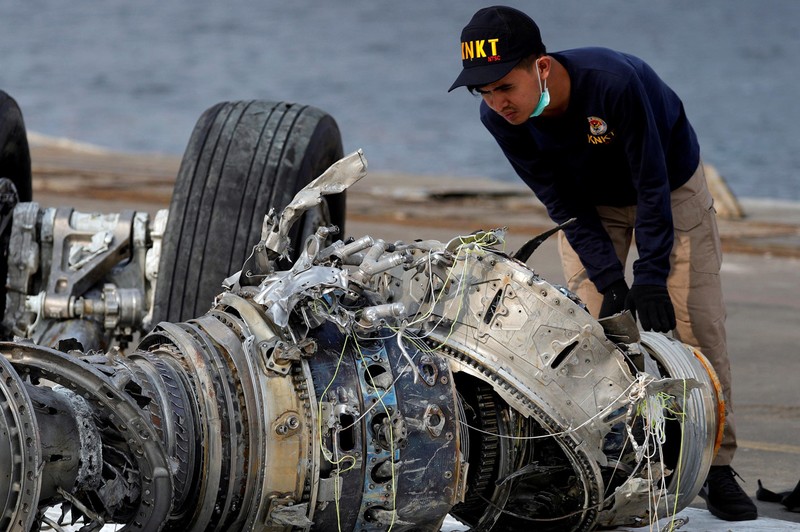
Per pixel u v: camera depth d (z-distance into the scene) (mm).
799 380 25172
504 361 12422
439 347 12602
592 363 12516
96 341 18578
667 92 15758
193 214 17969
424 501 11898
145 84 140125
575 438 12305
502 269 12648
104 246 18703
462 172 82312
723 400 14164
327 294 11797
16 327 18750
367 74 158125
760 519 15805
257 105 18797
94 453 10844
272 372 11492
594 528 13461
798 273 37875
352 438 11578
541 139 15414
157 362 11836
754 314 31812
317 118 18641
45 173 54875
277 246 12688
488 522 13250
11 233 19000
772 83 152250
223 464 11453
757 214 51500
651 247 14812
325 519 11641
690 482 13828
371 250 12625
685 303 16375
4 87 133000
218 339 11852
